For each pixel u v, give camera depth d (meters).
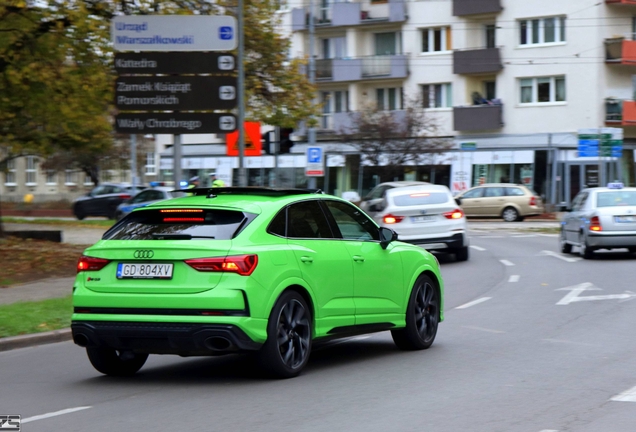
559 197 65.12
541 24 68.00
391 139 64.38
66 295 20.62
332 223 12.27
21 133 33.59
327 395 10.28
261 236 10.89
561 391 10.30
